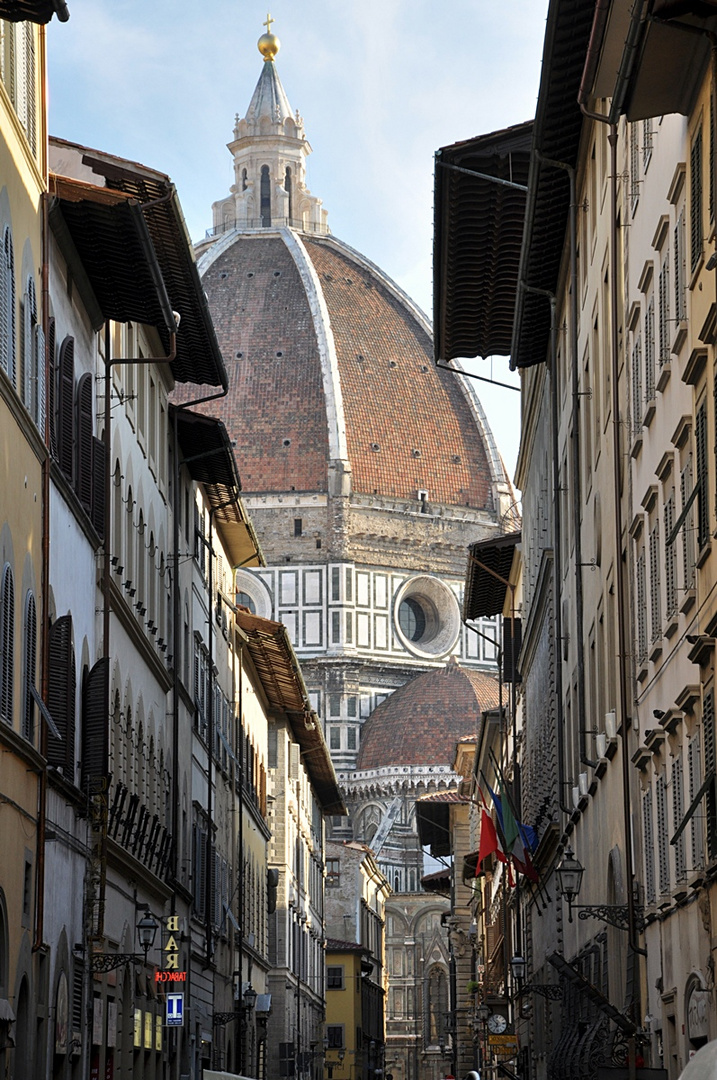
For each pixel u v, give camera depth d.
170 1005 65.94
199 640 85.12
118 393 61.12
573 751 64.94
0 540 40.56
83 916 53.09
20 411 42.78
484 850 78.69
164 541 74.31
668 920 40.81
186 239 56.41
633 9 31.73
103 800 53.91
